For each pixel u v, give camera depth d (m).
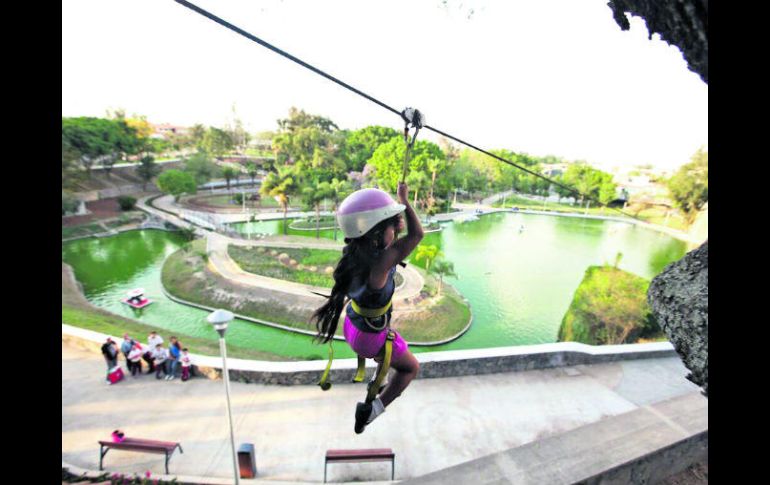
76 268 47.34
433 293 44.22
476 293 48.06
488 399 11.45
